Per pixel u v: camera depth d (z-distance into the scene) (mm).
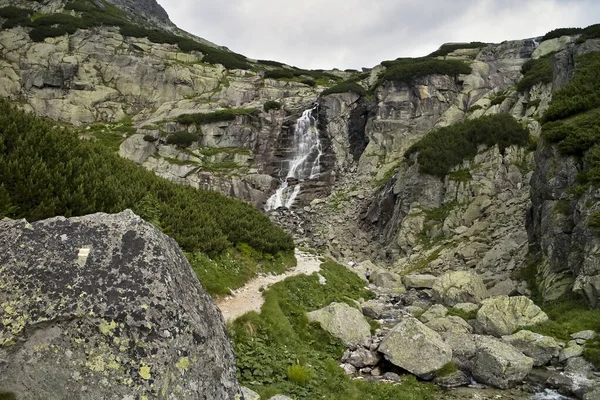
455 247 32344
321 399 9164
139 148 53906
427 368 12641
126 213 4949
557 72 34969
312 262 26047
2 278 3998
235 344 10180
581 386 11797
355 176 54500
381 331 15969
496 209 34594
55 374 3668
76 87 69438
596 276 17656
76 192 11281
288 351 11188
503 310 17203
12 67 68125
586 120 23891
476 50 69562
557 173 23547
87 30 77500
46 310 3836
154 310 4059
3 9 78188
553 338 14914
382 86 61344
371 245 41875
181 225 16438
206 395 4145
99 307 3918
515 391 11984
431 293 24094
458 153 40312
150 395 3613
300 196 52062
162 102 73375
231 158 57562
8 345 3693
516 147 38625
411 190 40688
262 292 15969
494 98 50719
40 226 4500
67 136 15133
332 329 14438
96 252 4352
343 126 62062
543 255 23797
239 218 23219
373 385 11281
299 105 69688
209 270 15742
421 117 56531
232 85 74625
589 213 19406
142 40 81875
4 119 12094
